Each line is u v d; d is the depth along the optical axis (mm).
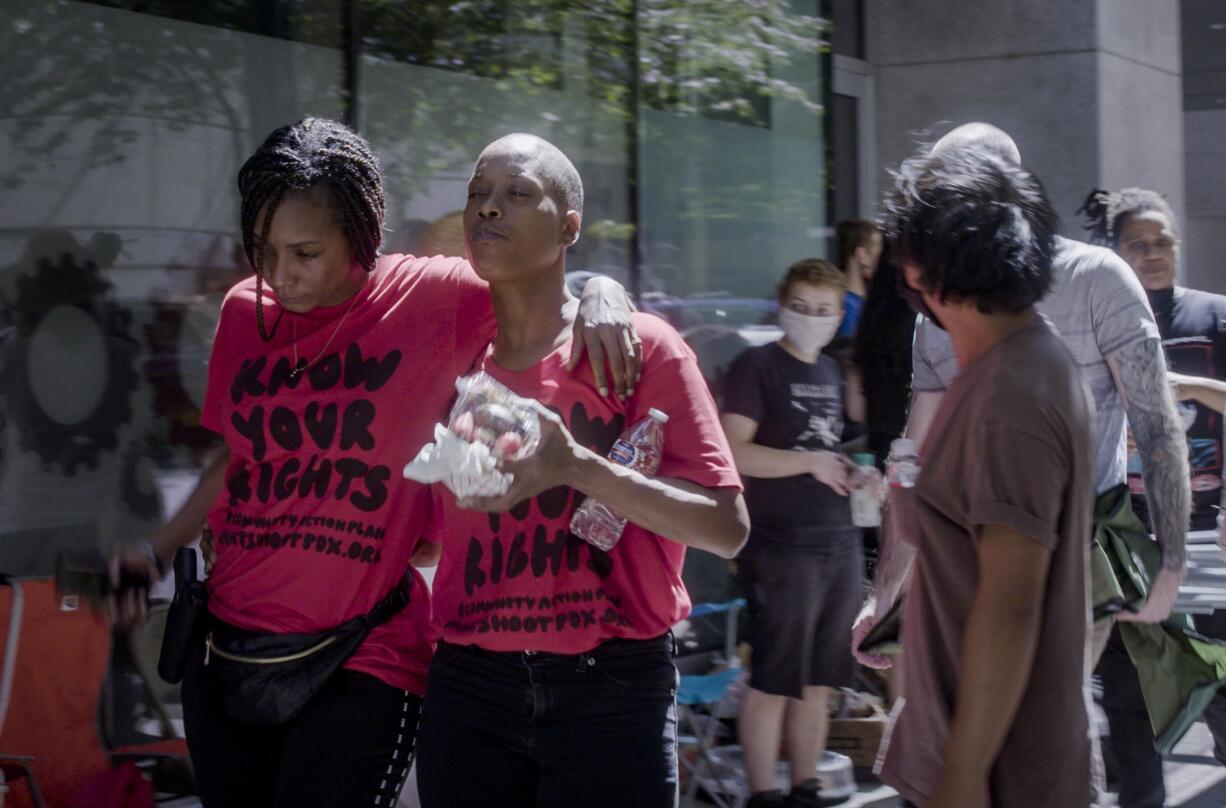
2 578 4027
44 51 4188
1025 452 2414
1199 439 5633
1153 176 8336
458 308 2994
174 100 4473
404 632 3014
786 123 6852
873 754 5531
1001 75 7883
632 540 2775
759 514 4973
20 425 4180
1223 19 15070
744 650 5750
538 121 5566
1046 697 2467
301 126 2982
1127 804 4332
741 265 6594
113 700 4453
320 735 2914
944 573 2547
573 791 2740
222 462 3270
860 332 4996
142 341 4434
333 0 4844
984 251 2496
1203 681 3893
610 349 2727
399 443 2930
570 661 2742
